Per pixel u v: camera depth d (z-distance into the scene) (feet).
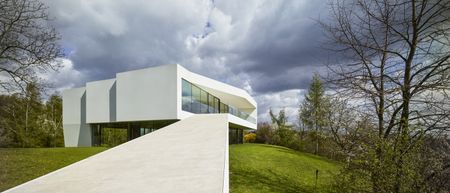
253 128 115.65
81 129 78.59
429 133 21.71
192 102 67.67
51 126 105.29
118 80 64.64
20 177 32.04
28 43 41.06
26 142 84.79
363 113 25.63
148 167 9.46
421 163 20.81
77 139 78.79
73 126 79.82
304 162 60.64
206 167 8.97
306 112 83.10
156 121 64.28
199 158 10.61
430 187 20.48
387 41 26.68
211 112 81.76
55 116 109.19
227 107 87.20
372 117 25.11
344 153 24.89
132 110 62.39
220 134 18.89
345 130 26.99
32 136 91.45
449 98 22.47
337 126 29.48
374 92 24.93
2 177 31.76
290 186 39.63
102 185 7.57
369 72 26.84
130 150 13.51
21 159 40.93
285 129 108.88
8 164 37.45
